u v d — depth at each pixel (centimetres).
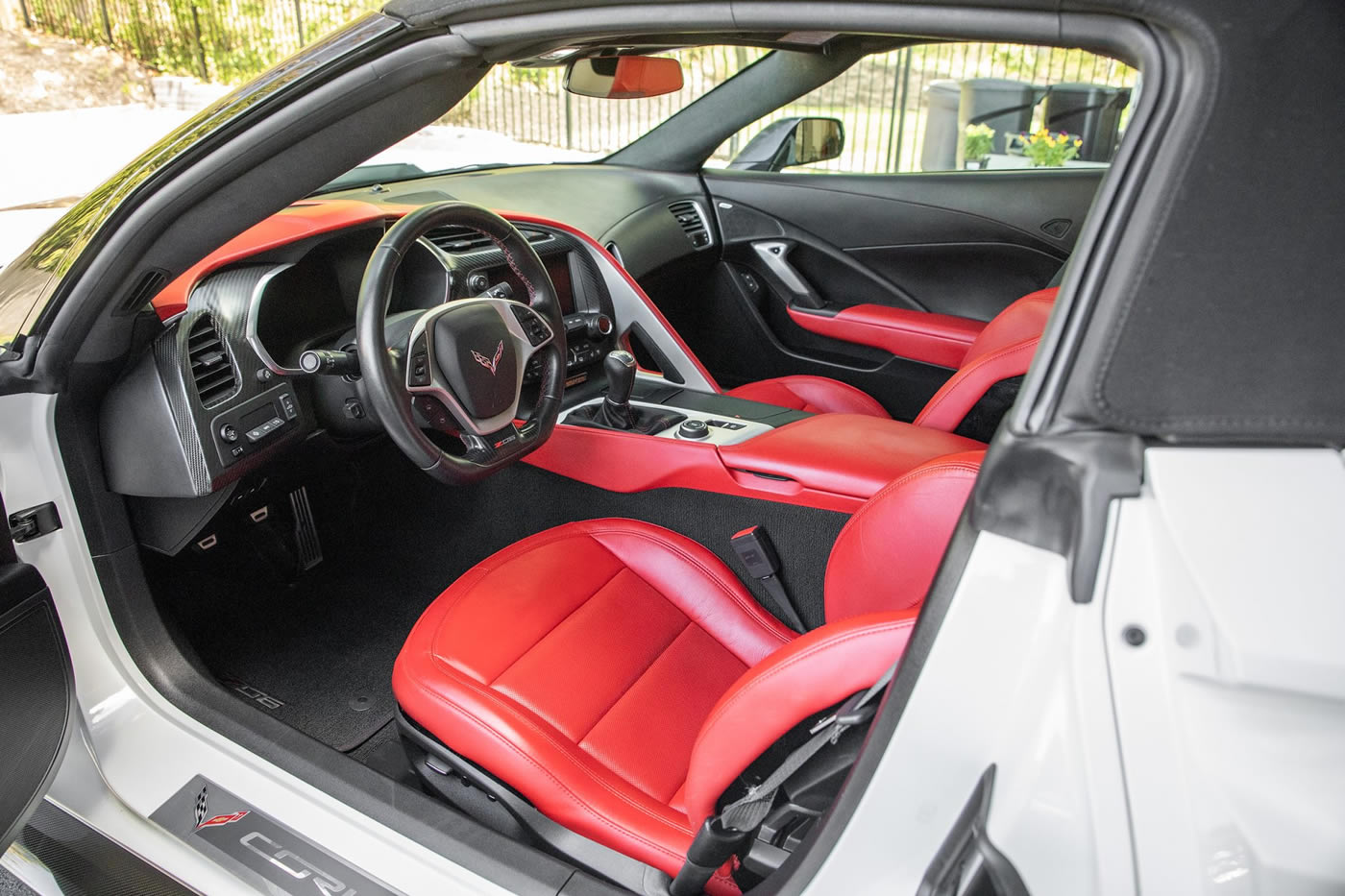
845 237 293
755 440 169
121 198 116
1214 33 52
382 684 197
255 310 156
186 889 114
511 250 156
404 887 107
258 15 909
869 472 152
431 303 193
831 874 78
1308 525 55
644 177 296
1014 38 63
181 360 144
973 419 189
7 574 115
